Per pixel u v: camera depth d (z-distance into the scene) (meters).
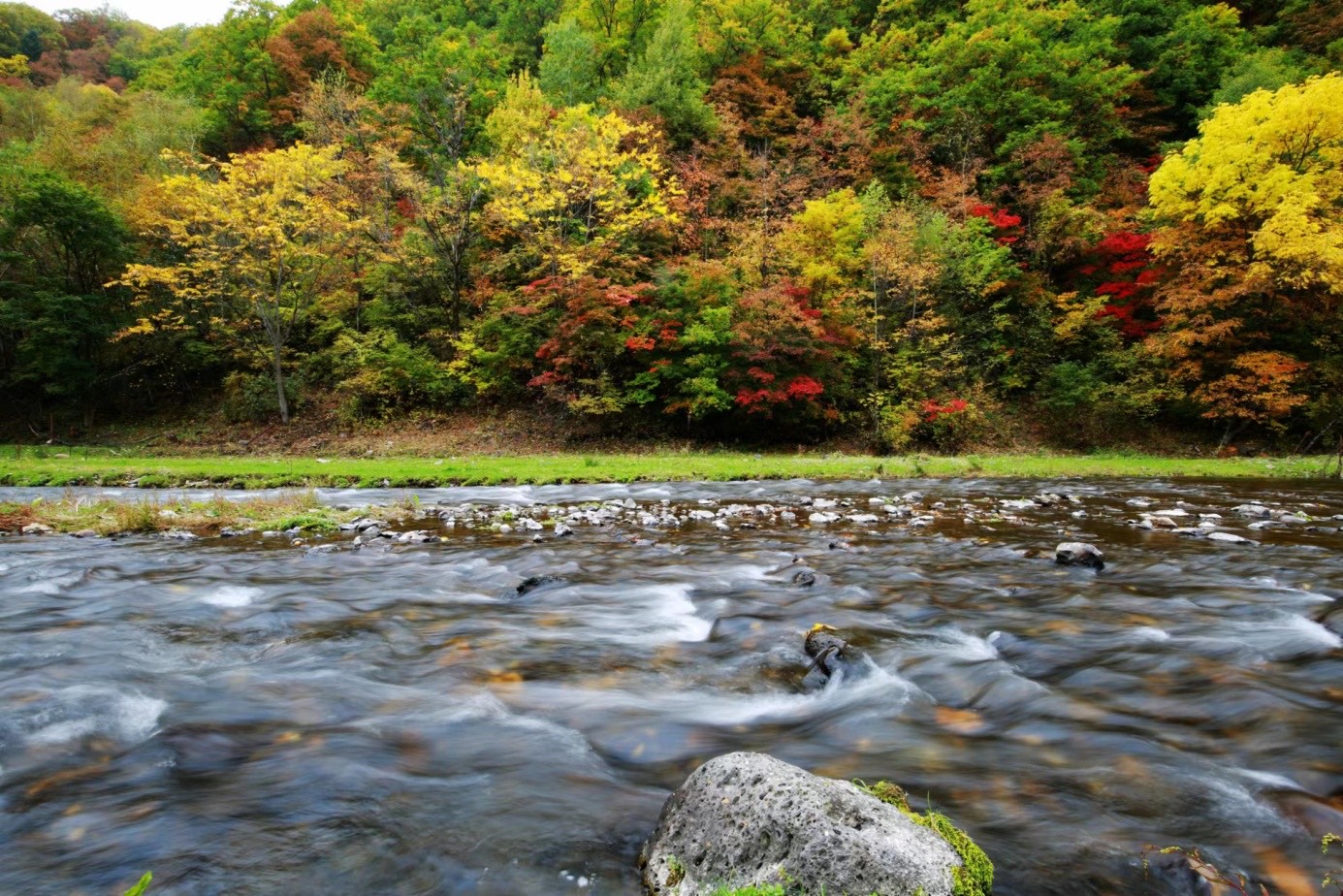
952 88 43.28
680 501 15.28
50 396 33.31
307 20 47.91
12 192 31.31
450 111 36.91
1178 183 27.88
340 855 2.63
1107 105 42.25
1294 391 28.27
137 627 5.98
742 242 30.92
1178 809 2.96
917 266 29.53
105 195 33.56
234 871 2.53
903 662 5.00
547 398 30.52
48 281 31.81
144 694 4.45
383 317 32.19
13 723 3.96
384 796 3.11
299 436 29.20
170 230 31.02
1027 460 25.36
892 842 2.21
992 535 10.56
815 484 18.78
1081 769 3.37
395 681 4.79
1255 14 52.66
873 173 39.59
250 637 5.77
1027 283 32.84
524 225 29.56
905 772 3.36
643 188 31.75
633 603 6.96
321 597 7.09
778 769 2.52
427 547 10.02
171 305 31.61
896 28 51.91
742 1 49.31
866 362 30.64
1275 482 18.98
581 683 4.77
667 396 29.23
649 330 28.28
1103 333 31.84
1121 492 16.55
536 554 9.36
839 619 6.17
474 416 30.52
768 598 6.95
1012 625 5.88
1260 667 4.77
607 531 11.29
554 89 42.25
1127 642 5.39
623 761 3.55
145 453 27.73
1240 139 26.44
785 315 26.69
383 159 30.81
